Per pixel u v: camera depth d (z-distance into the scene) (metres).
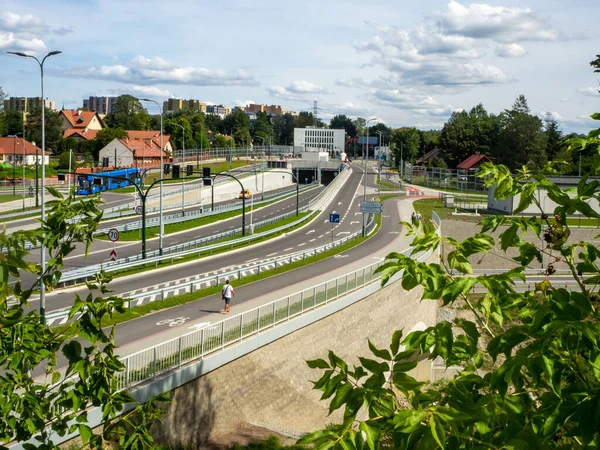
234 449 20.84
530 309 6.75
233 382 23.05
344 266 45.88
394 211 83.69
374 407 5.80
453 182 113.69
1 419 7.52
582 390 5.31
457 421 5.08
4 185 99.19
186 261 47.78
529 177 7.41
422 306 44.69
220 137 181.50
